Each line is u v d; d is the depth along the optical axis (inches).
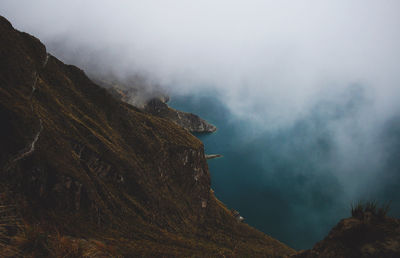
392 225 439.8
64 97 4087.1
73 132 3486.7
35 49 4033.0
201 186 6417.3
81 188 2704.2
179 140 6466.5
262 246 5137.8
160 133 6195.9
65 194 2495.1
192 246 3336.6
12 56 2935.5
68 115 3668.8
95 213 2773.1
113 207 3297.2
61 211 2400.3
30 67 3233.3
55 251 387.5
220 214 6141.7
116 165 3907.5
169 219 4478.3
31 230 382.6
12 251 336.8
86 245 454.6
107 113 4909.0
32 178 2241.6
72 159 2952.8
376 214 469.7
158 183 5064.0
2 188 1886.1
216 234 5049.2
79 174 2854.3
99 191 3221.0
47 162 2437.3
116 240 2503.7
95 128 4128.9
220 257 3154.5
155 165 5241.1
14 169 2128.4
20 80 2913.4
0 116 2190.0
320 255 468.1
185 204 5536.4
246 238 5447.8
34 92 3193.9
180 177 5944.9
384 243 413.4
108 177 3740.2
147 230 3376.0
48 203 2301.9
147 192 4252.0
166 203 4763.8
